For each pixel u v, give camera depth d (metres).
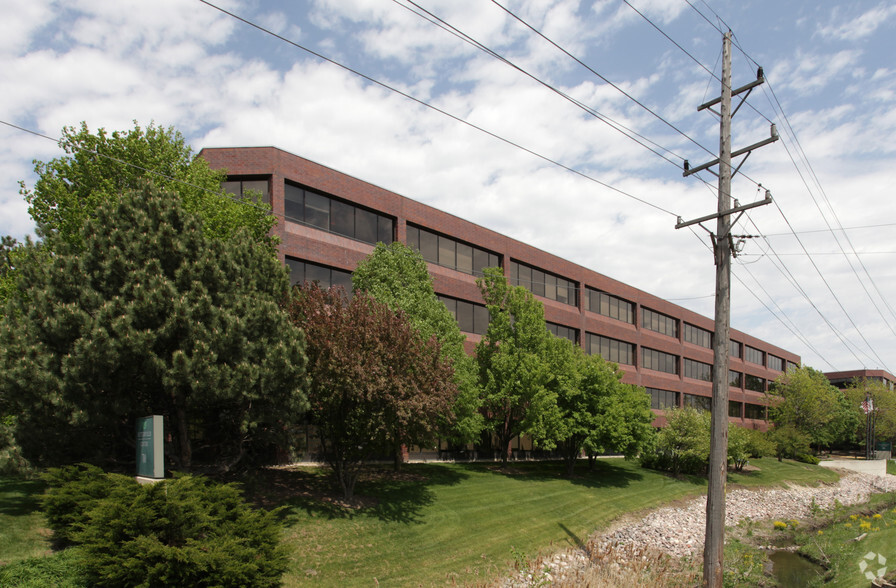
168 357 13.67
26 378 12.21
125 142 18.64
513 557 16.77
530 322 29.45
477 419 24.97
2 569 9.88
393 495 20.45
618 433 30.02
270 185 25.20
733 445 42.81
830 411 65.00
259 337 15.01
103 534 10.35
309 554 14.26
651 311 55.94
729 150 15.02
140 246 14.08
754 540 23.66
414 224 31.52
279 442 17.19
